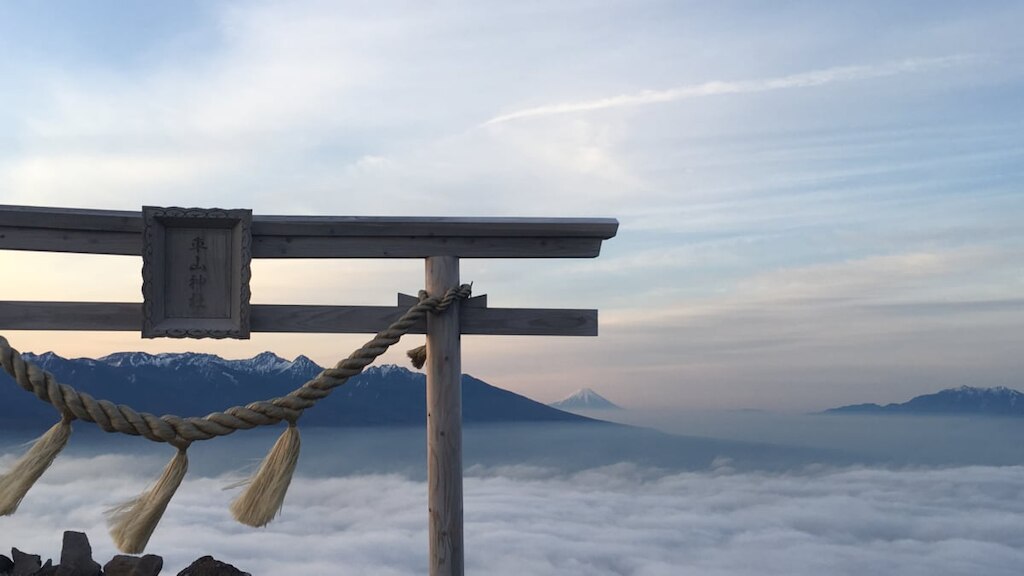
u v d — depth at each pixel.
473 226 4.80
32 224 4.55
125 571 5.02
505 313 4.86
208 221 4.61
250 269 4.64
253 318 4.71
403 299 4.83
